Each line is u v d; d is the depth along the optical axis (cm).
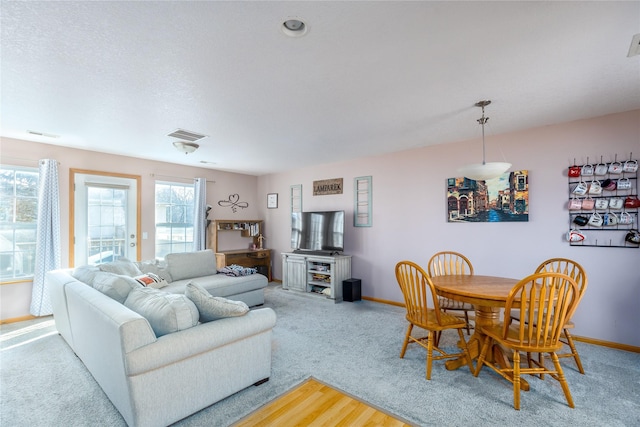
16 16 156
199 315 226
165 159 516
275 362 276
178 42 182
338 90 251
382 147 442
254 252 617
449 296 256
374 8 154
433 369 264
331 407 211
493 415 202
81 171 440
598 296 318
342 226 508
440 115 311
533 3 150
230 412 204
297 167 598
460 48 191
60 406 211
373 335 342
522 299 208
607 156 313
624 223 305
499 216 377
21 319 391
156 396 180
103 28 168
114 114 300
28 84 234
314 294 512
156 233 530
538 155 352
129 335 172
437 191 429
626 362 277
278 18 161
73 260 431
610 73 224
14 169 394
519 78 231
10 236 393
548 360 279
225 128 348
